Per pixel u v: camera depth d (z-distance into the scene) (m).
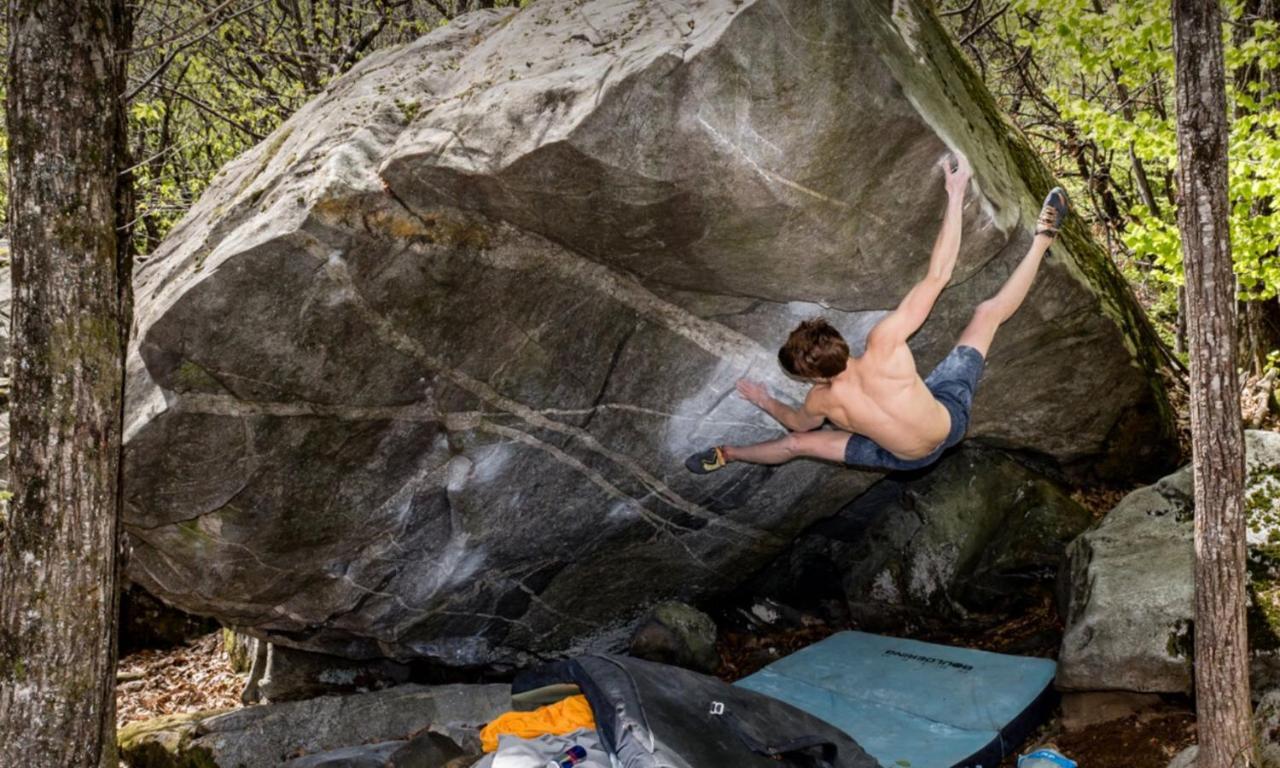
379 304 5.12
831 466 7.09
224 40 11.62
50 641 4.31
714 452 5.96
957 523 7.68
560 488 6.44
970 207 4.86
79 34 4.27
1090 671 5.57
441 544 6.45
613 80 4.17
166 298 4.98
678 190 4.48
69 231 4.26
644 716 4.91
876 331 4.91
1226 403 3.92
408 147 4.75
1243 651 4.02
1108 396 7.40
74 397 4.30
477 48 5.78
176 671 9.26
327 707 6.60
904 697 6.31
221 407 5.23
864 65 4.18
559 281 5.39
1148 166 11.21
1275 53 6.34
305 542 6.03
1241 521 3.98
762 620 8.39
